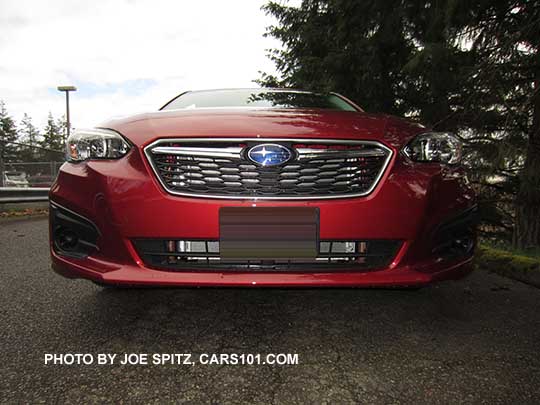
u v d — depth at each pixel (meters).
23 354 1.60
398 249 1.68
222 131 1.66
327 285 1.59
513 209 4.32
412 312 2.08
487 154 3.40
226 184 1.64
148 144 1.68
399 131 1.79
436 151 1.79
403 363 1.53
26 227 5.22
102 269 1.68
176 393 1.33
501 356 1.59
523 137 3.31
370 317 2.01
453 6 3.13
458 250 1.83
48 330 1.83
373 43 4.12
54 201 1.83
